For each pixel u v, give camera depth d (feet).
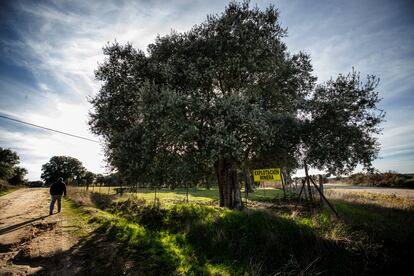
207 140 32.60
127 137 37.58
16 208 50.80
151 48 47.62
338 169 39.29
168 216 35.14
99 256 19.94
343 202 42.68
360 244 23.58
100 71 47.06
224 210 35.42
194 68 39.78
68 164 331.16
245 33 41.81
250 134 35.04
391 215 32.91
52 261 19.07
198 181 44.19
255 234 26.35
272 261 22.40
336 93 37.93
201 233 27.63
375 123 36.70
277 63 46.03
